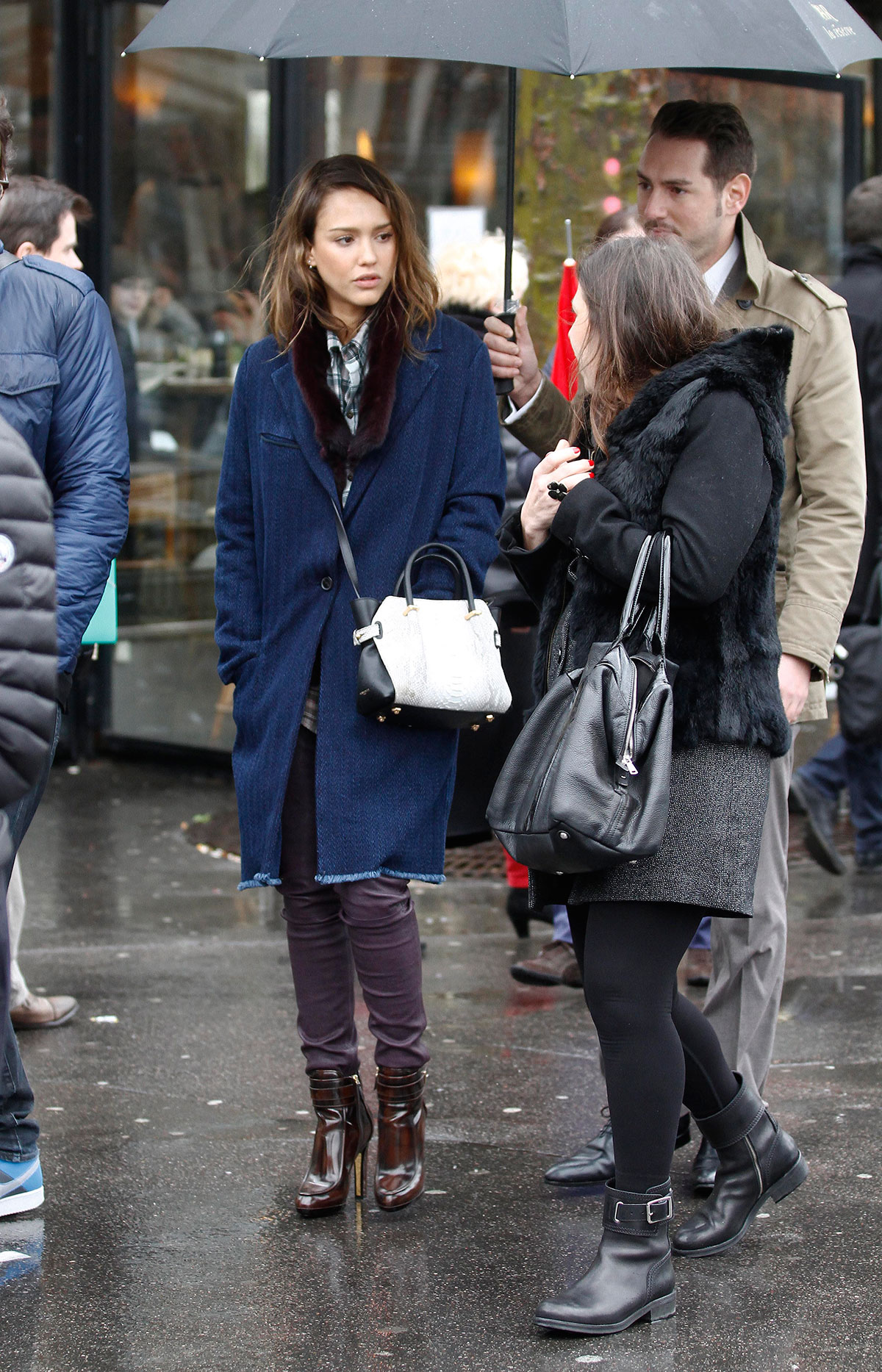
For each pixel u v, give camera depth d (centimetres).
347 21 765
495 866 1580
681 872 677
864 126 1964
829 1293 713
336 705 773
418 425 777
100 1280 725
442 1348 665
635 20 756
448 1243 762
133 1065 1010
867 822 1509
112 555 743
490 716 763
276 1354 660
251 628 802
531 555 740
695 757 686
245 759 800
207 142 1814
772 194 1872
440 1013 1119
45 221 1076
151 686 1922
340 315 782
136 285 1836
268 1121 916
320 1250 755
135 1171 848
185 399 1850
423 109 1833
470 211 1847
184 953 1259
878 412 1425
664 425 672
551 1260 743
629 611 664
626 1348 665
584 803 642
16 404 720
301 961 798
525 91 1625
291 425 777
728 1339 672
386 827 769
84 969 1215
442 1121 921
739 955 818
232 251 1825
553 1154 873
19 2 1798
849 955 1252
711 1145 766
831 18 805
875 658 1411
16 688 537
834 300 830
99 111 1811
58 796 1791
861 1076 992
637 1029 679
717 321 709
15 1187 790
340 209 752
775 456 686
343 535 770
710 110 827
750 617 690
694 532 655
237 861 1546
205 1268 737
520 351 866
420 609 757
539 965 1170
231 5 809
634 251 706
